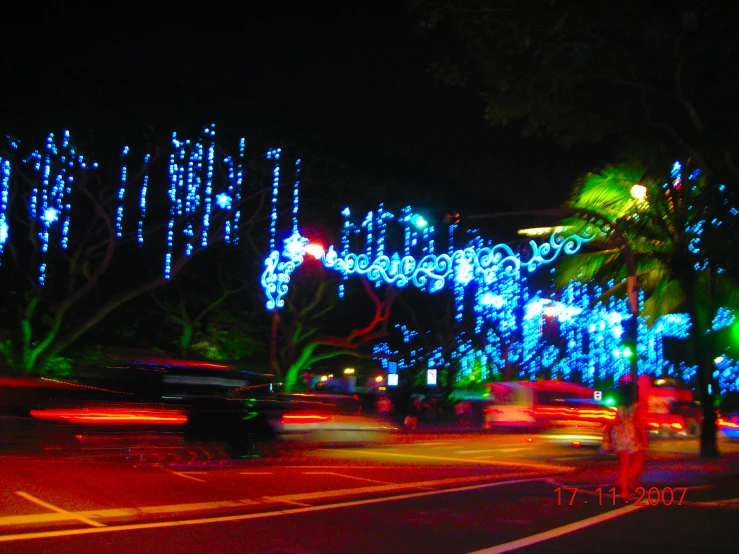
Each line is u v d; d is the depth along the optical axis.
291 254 32.00
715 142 13.68
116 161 28.06
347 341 36.34
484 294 40.28
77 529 9.28
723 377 38.25
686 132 14.05
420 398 36.91
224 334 37.03
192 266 35.03
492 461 18.67
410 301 42.84
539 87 13.48
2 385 16.34
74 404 16.31
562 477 15.40
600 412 32.59
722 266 18.17
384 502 11.77
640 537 9.34
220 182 30.11
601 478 15.12
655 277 24.48
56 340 30.53
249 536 9.07
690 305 20.47
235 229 31.33
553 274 31.86
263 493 12.45
